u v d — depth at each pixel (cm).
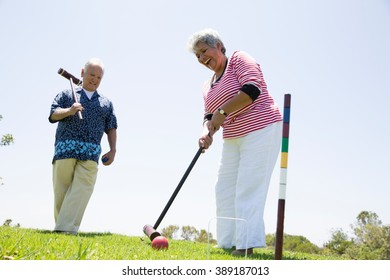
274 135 514
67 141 668
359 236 2644
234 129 527
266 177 508
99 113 693
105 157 718
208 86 590
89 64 688
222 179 569
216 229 583
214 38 535
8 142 1567
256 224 493
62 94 694
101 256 358
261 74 521
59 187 680
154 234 482
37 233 563
